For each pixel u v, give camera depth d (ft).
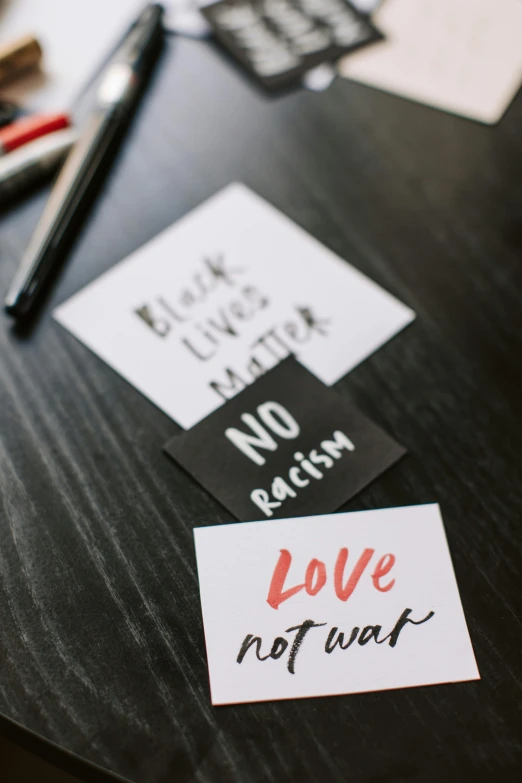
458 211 1.72
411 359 1.58
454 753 1.32
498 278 1.66
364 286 1.64
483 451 1.51
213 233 1.69
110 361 1.58
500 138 1.80
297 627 1.39
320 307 1.62
